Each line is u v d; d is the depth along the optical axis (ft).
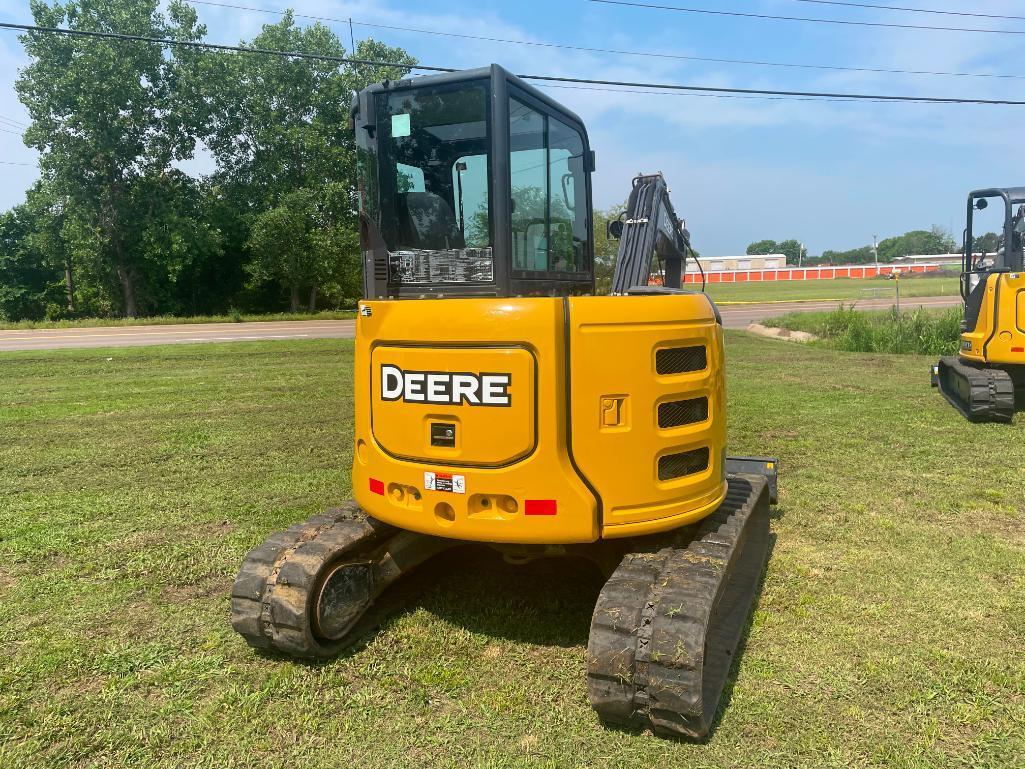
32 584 15.67
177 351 59.72
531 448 10.89
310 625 12.00
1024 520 18.99
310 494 21.89
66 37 113.91
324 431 30.37
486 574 16.03
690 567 11.06
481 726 10.72
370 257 13.38
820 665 12.20
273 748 10.32
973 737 10.32
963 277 35.22
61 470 24.61
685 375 11.89
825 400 35.78
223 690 11.67
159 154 123.24
